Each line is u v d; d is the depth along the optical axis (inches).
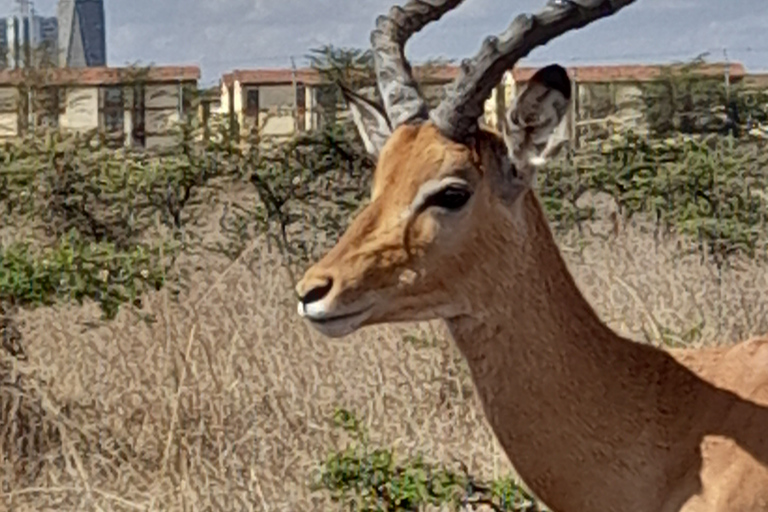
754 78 1608.0
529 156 342.3
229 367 583.5
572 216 1008.2
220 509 479.8
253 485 487.5
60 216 1068.5
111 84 1857.8
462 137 342.3
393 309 341.1
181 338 616.7
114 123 1855.3
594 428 343.0
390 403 572.1
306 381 585.9
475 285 341.7
